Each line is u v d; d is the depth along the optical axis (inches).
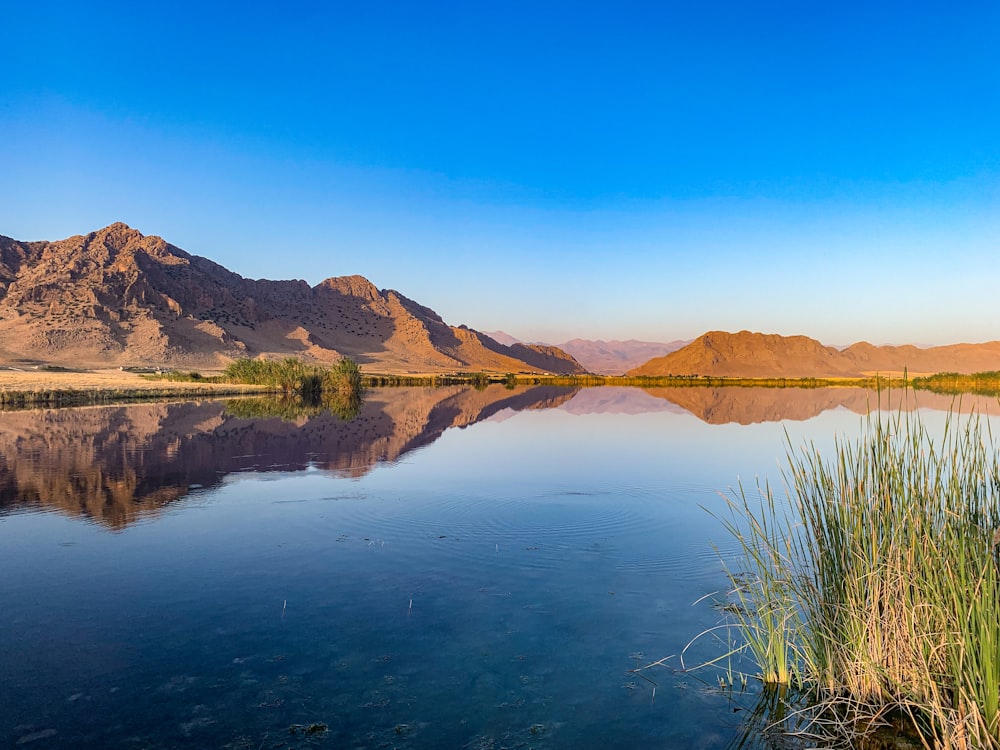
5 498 579.8
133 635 296.5
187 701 240.5
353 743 214.8
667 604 331.0
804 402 2123.5
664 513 519.8
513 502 558.6
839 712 225.8
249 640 291.6
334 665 268.7
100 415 1359.5
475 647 284.5
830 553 252.4
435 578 370.0
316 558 406.9
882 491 247.8
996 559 227.9
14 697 242.8
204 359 5999.0
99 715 230.8
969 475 245.9
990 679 187.5
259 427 1185.4
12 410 1443.2
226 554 414.9
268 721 227.3
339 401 2015.3
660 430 1192.8
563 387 3636.8
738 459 818.8
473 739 217.3
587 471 724.7
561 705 238.2
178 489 619.5
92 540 446.9
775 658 253.0
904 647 223.1
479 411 1676.9
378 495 589.6
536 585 359.3
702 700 239.9
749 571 372.5
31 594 346.9
